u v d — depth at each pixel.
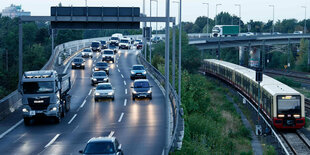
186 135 26.67
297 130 36.97
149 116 32.38
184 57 87.62
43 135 26.12
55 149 22.38
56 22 33.56
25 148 22.72
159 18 33.69
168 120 19.83
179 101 34.09
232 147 30.95
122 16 33.25
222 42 123.56
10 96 34.75
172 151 19.94
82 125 29.23
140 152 21.42
